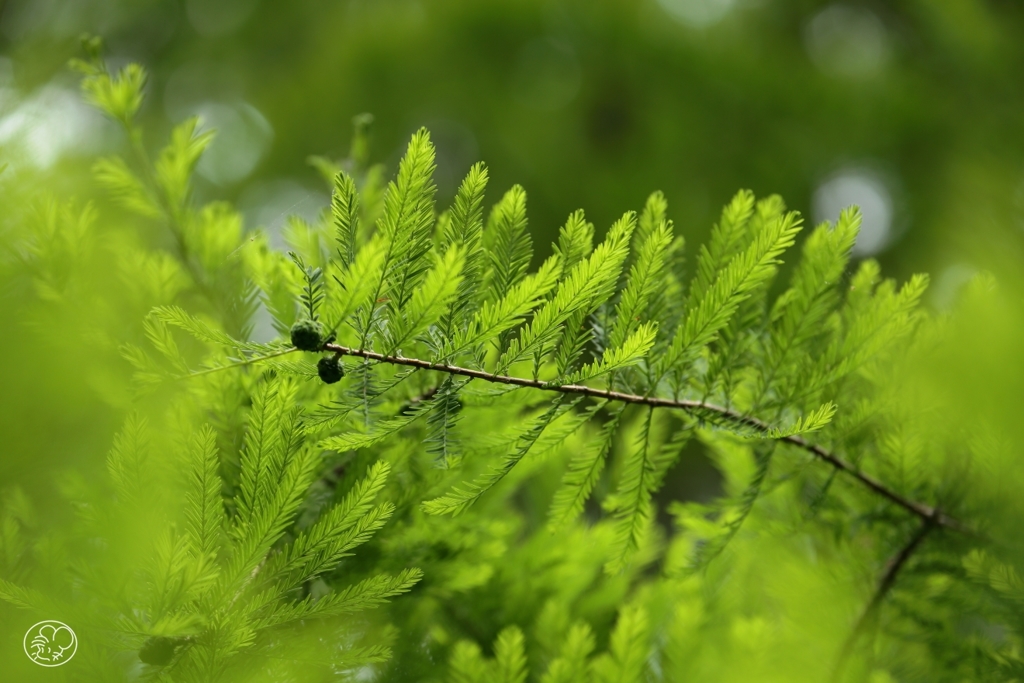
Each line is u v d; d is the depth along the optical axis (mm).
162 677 1155
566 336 1199
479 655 1285
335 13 4391
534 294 1157
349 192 1160
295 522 1236
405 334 1152
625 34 3986
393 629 1271
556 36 4199
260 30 4473
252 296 1332
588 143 4125
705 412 1245
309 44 4488
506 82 4238
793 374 1262
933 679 1301
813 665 1320
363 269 1121
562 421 1218
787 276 3166
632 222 1161
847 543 1344
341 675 1246
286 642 1205
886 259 3279
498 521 1325
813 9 4023
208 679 1161
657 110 4059
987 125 1861
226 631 1152
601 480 1481
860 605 1332
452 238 1185
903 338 1273
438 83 4207
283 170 4285
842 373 1251
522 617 1368
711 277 1256
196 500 1159
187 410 1229
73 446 1287
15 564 1204
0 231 1274
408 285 1157
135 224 1411
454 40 4172
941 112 3174
